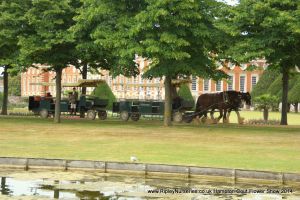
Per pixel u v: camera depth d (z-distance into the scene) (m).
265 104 44.25
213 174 14.92
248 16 29.73
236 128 31.61
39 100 40.97
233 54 29.83
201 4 31.81
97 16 31.89
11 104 64.69
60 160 16.09
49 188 13.35
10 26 34.00
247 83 97.38
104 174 15.38
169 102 32.62
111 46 31.36
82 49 33.19
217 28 31.48
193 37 31.67
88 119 39.00
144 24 29.75
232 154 18.86
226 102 36.19
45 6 32.97
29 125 31.06
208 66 33.84
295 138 25.27
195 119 36.50
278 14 28.91
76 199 12.22
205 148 20.64
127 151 19.27
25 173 15.36
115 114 49.12
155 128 30.09
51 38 32.66
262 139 24.61
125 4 31.81
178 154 18.64
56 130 27.83
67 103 40.38
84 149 19.72
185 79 41.16
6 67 42.94
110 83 100.75
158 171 15.36
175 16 29.88
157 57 31.02
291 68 38.75
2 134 25.11
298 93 73.25
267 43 29.61
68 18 33.75
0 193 12.72
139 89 95.75
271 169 15.45
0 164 16.42
